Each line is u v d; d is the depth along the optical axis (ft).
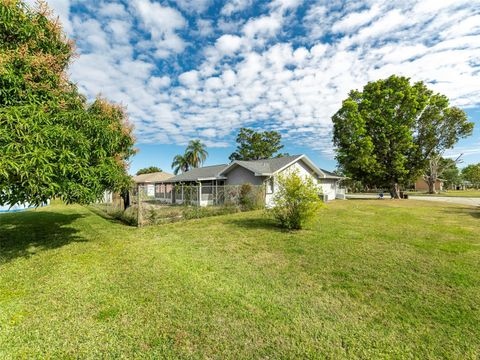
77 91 22.90
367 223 29.17
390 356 6.95
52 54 18.51
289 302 10.07
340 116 82.94
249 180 57.26
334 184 81.35
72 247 18.72
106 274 13.08
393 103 78.28
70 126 16.28
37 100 15.57
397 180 81.92
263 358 6.88
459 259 15.46
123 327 8.30
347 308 9.61
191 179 67.72
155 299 10.28
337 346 7.39
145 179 124.16
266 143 135.95
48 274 13.09
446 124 81.82
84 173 15.47
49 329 8.16
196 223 29.96
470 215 36.78
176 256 16.38
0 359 6.78
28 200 13.66
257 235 22.63
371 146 74.28
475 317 8.93
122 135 26.23
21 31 15.98
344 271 13.52
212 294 10.75
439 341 7.60
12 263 14.96
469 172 195.31
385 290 11.19
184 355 6.98
